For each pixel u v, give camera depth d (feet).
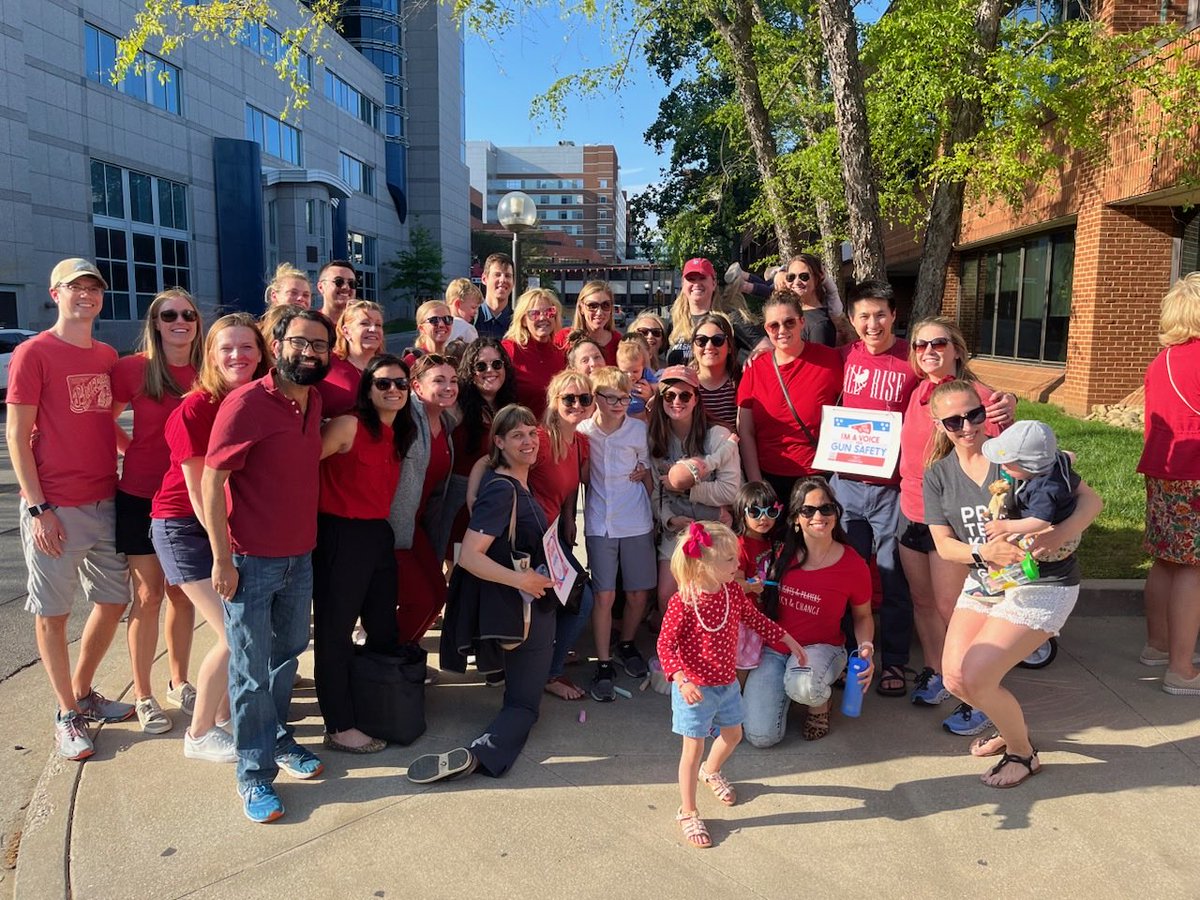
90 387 12.43
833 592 12.85
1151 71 26.91
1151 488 14.10
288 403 10.72
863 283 14.92
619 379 14.65
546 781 11.59
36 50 93.56
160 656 16.12
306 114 160.76
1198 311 13.19
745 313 19.89
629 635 15.39
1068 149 40.34
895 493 14.56
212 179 128.98
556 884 9.36
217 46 128.26
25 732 13.50
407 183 226.58
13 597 20.17
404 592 14.30
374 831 10.40
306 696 14.62
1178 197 34.27
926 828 10.35
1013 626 10.75
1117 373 38.55
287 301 16.12
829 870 9.57
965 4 24.52
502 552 12.17
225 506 10.39
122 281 109.40
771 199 31.58
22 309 91.86
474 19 26.94
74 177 99.91
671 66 39.91
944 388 11.42
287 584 11.19
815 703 12.21
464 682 15.03
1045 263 49.49
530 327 17.71
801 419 15.30
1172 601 13.73
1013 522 10.53
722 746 10.97
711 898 9.11
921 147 28.19
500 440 12.50
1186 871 9.45
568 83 30.19
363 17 201.46
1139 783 11.21
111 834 10.41
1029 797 10.98
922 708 13.75
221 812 10.85
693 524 10.44
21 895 9.36
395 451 12.86
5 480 33.76
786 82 33.60
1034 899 9.04
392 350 120.78
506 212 37.93
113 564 12.87
